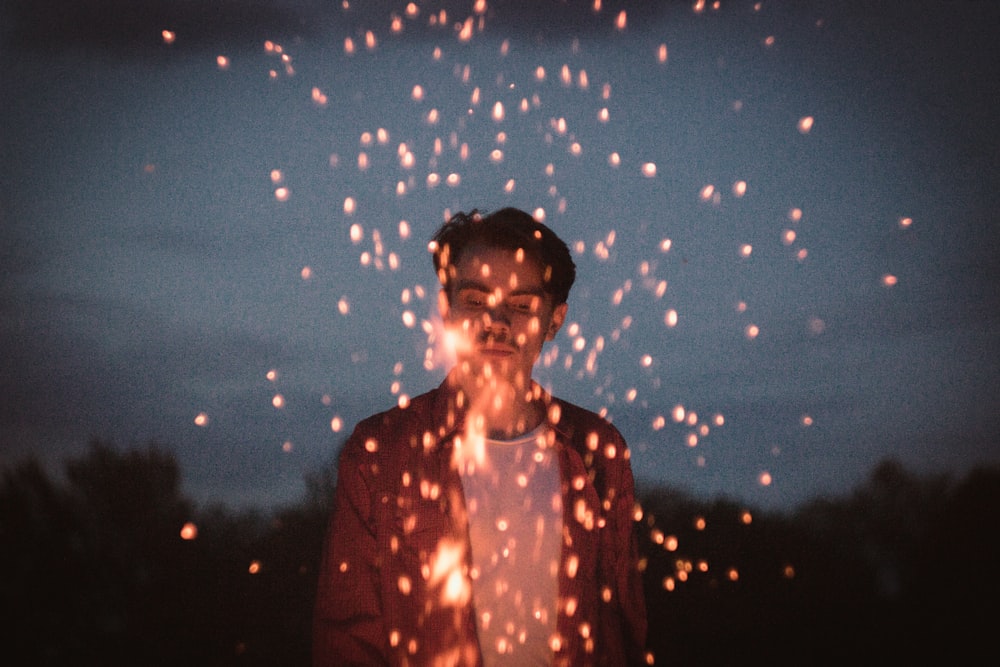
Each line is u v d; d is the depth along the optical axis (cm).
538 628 217
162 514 553
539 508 222
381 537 219
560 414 238
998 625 480
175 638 473
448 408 227
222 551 540
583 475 229
